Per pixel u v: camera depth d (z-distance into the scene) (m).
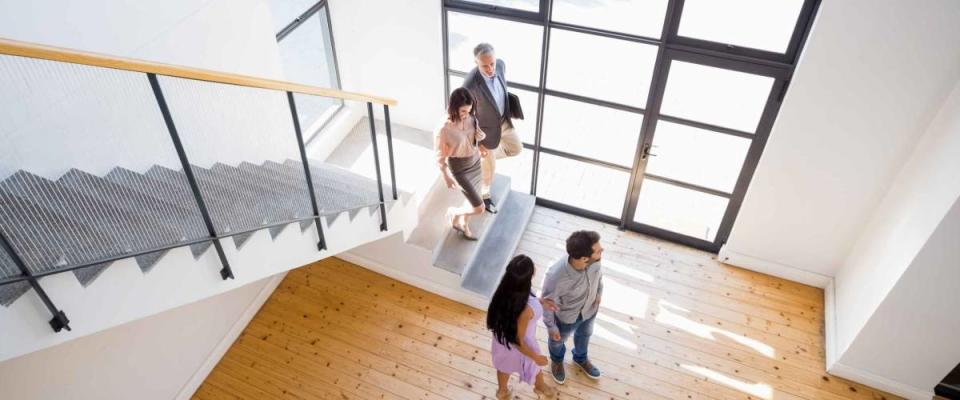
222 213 3.20
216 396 4.78
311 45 5.62
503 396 4.55
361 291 5.53
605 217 6.13
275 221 3.46
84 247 2.64
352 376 4.90
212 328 4.87
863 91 4.24
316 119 5.54
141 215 2.91
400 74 5.79
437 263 5.27
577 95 5.32
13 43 2.14
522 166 6.17
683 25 4.59
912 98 4.14
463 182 4.65
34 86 2.74
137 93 3.02
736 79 4.75
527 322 3.62
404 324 5.27
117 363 4.11
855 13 3.94
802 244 5.32
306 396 4.77
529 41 5.20
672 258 5.83
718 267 5.75
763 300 5.45
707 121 5.06
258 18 4.61
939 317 4.17
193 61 4.12
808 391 4.80
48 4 3.18
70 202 2.75
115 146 3.04
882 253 4.52
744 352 5.06
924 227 3.92
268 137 3.75
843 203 4.89
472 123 4.41
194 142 3.32
